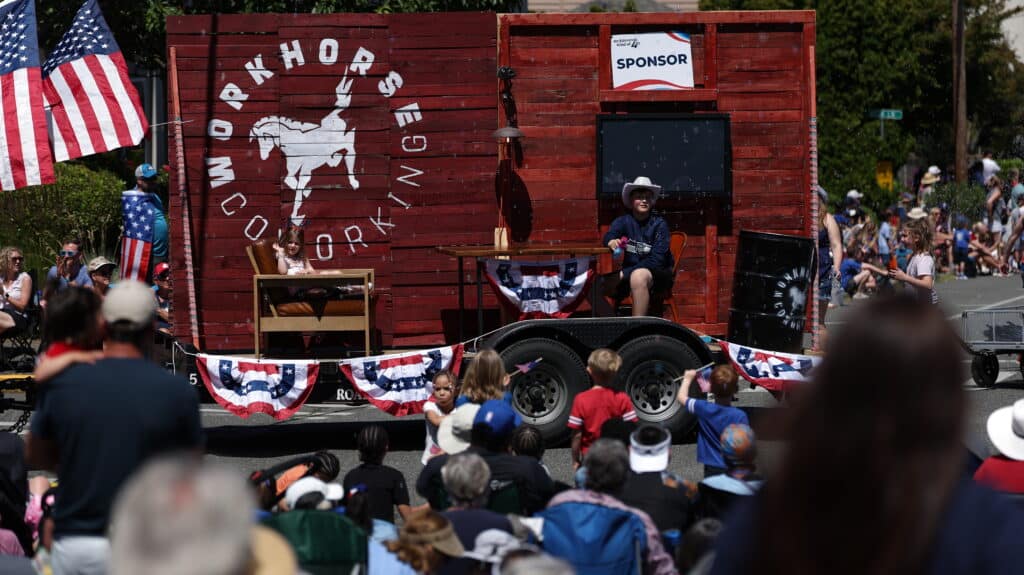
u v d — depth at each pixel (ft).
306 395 72.64
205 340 76.13
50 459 32.83
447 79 77.15
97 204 148.25
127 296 32.96
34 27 78.84
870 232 180.04
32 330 100.07
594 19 77.56
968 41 305.73
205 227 75.92
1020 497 33.53
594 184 78.18
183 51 75.46
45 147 78.38
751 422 74.43
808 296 77.51
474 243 77.66
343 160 76.69
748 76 78.54
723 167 78.07
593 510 35.55
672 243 78.69
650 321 73.82
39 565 34.65
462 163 77.46
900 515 14.88
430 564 32.68
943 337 14.97
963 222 191.42
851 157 253.03
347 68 76.43
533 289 75.77
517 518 36.58
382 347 77.30
